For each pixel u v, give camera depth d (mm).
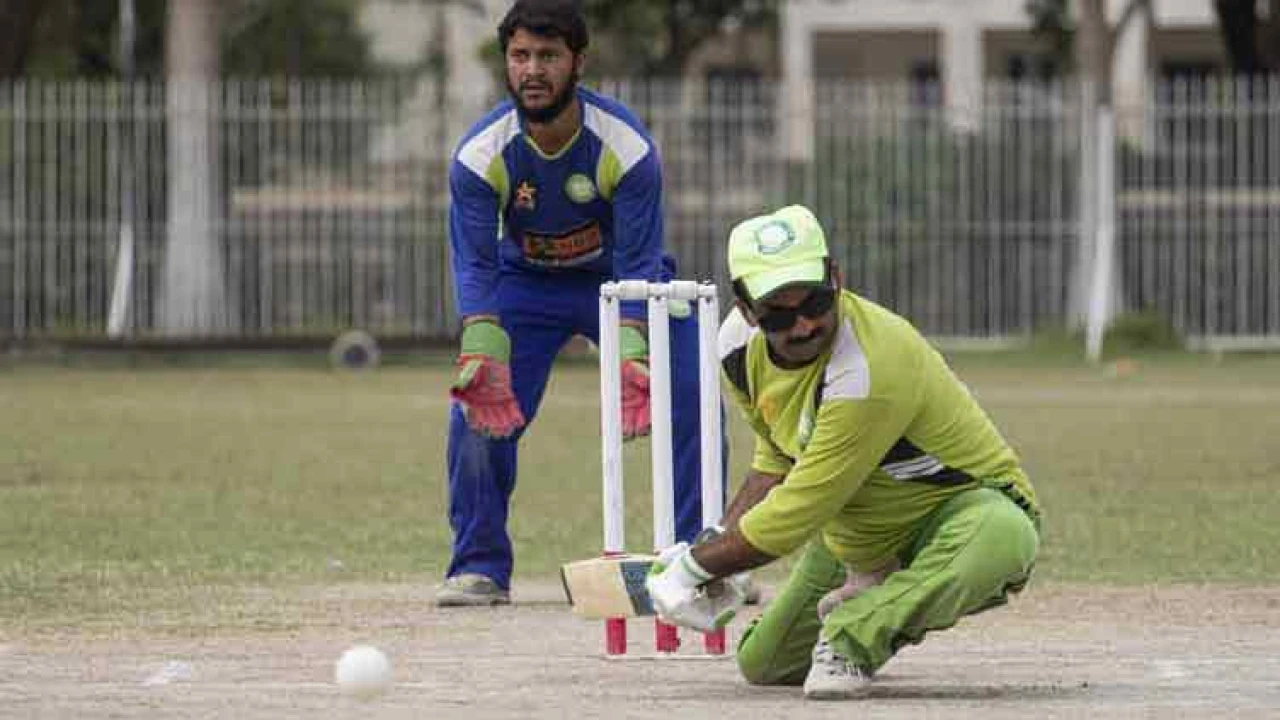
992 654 34344
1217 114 119250
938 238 117938
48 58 152000
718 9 154625
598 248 39719
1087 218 115250
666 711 28859
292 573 44969
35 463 66500
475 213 38469
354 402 90688
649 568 32625
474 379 37875
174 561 46562
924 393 28375
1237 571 44719
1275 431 75750
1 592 41750
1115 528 51500
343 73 186375
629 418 37344
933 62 190375
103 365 110375
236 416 83750
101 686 31203
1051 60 181750
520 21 37781
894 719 28125
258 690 30781
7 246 114438
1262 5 157250
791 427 28625
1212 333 117875
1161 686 31031
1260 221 117625
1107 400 89500
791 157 121500
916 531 29219
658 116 117312
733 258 27688
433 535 51188
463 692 30625
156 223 114375
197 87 113125
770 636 30484
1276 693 30375
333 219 115812
